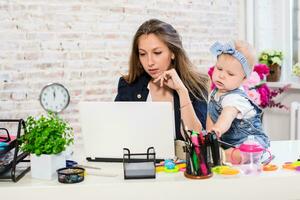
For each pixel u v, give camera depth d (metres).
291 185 1.29
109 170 1.37
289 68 3.23
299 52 3.14
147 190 1.22
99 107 1.43
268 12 3.34
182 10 3.29
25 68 3.00
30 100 3.03
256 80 2.42
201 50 3.39
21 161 1.42
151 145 1.43
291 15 3.21
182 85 1.65
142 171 1.26
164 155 1.43
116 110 1.42
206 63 3.41
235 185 1.25
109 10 3.13
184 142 1.40
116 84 3.20
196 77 1.80
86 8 3.08
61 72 3.08
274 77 3.13
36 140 1.27
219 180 1.24
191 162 1.26
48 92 3.03
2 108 2.98
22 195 1.19
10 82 2.98
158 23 1.70
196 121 1.64
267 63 3.13
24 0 2.95
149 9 3.21
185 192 1.23
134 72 1.89
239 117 1.45
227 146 1.45
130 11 3.17
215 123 1.53
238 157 1.37
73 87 3.11
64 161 1.36
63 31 3.05
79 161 1.51
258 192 1.26
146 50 1.67
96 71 3.15
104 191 1.21
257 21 3.33
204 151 1.27
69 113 3.12
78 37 3.09
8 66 2.97
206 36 3.39
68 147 1.54
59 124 1.33
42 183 1.23
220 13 3.41
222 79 1.45
